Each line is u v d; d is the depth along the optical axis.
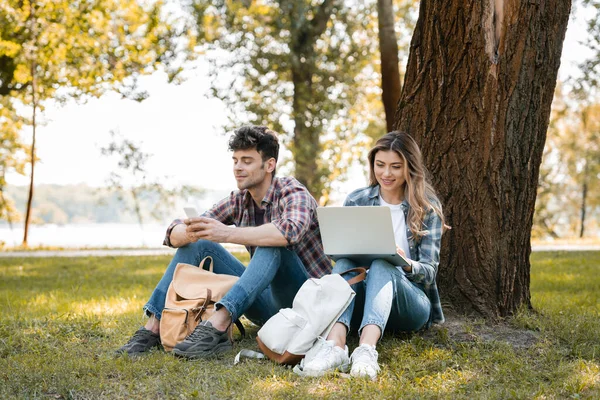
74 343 4.08
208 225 3.70
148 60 18.56
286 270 3.88
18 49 15.80
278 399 2.95
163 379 3.25
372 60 20.11
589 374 3.28
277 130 19.88
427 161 4.54
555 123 30.55
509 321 4.34
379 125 22.77
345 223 3.55
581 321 4.36
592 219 38.12
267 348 3.51
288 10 18.42
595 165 33.25
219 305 3.66
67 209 51.88
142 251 16.86
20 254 15.12
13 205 30.45
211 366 3.47
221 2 18.55
